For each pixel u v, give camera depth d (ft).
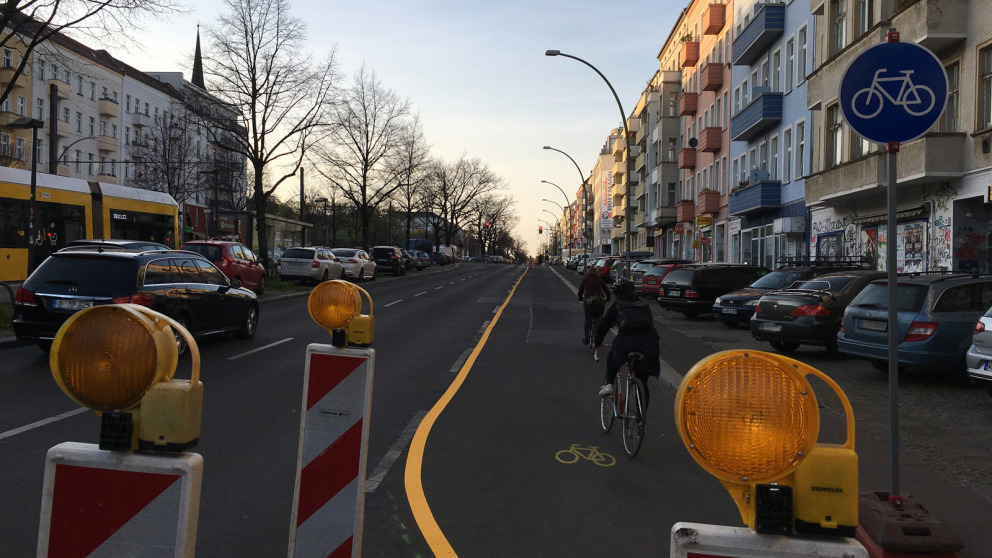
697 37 151.74
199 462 6.81
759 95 96.58
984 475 18.61
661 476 19.04
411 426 24.00
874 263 69.82
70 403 25.99
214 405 26.53
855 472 5.98
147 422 6.79
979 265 55.98
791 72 93.04
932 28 55.67
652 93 188.85
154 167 144.97
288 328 52.54
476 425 24.44
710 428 6.00
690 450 6.06
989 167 52.39
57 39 56.95
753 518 6.04
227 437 21.94
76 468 6.83
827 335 41.19
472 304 83.46
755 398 5.97
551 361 40.14
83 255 35.63
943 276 32.45
